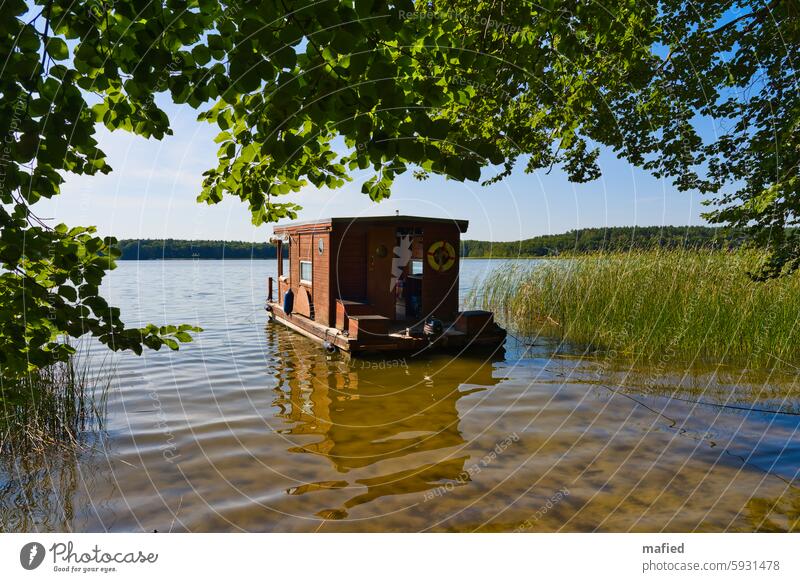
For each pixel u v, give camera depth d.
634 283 12.86
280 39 2.38
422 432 6.63
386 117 2.61
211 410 7.62
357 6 2.31
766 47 7.68
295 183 4.13
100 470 5.43
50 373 6.67
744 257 10.55
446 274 12.49
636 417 6.95
